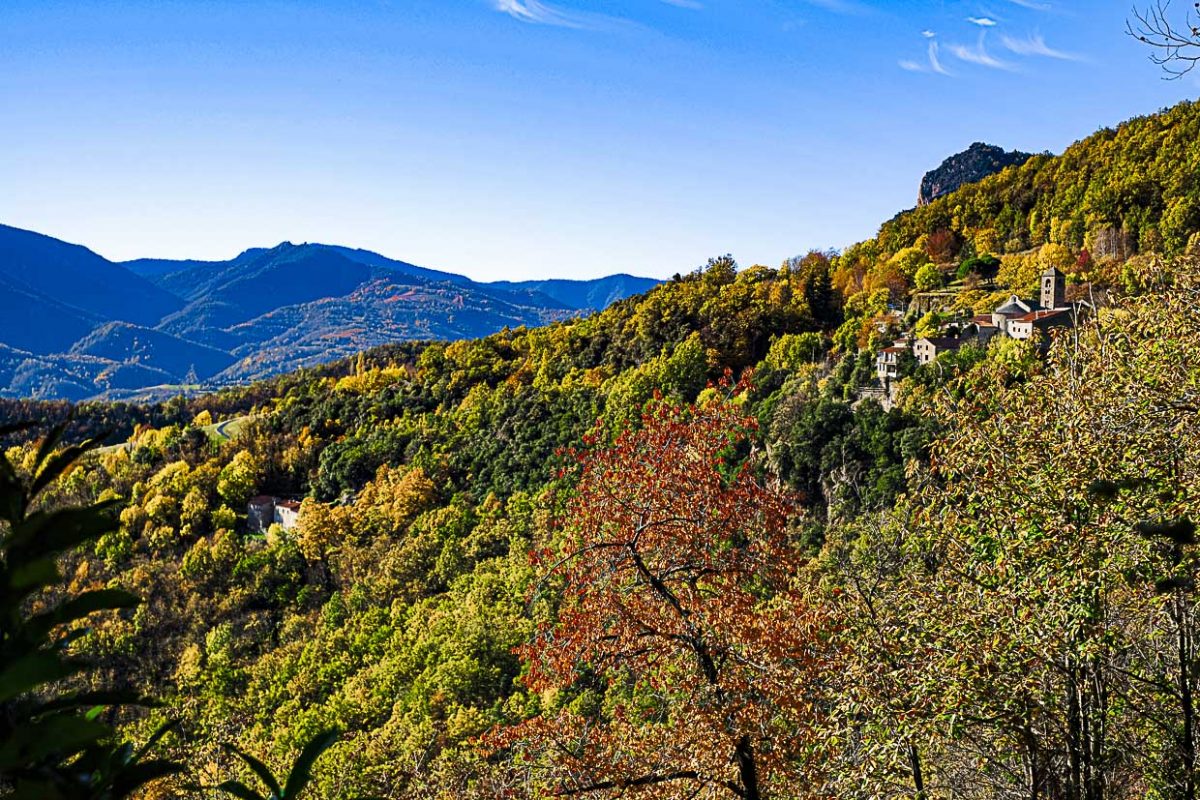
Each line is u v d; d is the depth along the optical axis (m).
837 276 122.00
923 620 10.46
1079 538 9.11
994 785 10.97
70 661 1.59
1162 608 9.34
